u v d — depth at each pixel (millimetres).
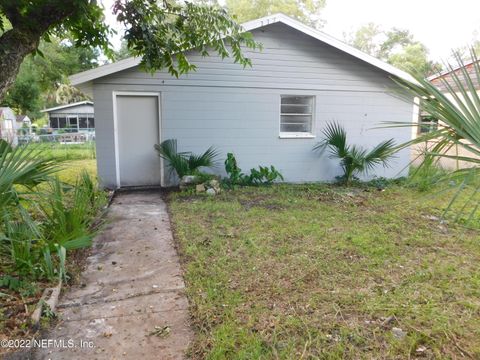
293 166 8375
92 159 13164
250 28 7387
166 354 2125
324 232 4473
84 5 4215
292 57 7965
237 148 7949
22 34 3955
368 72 8461
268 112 8016
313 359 2066
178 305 2713
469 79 1709
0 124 21250
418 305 2682
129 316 2551
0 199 2705
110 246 4043
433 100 1783
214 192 6867
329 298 2779
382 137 8836
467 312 2596
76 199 3730
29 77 18359
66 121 28688
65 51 18328
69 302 2742
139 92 7223
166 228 4742
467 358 2102
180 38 5410
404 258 3650
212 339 2242
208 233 4422
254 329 2354
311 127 8438
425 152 1951
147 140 7543
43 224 3471
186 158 7570
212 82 7570
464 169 1787
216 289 2916
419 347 2197
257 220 5039
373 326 2404
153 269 3400
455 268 3395
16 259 2861
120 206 5988
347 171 8141
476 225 4699
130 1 4656
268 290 2910
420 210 5680
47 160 3074
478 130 1597
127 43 5176
